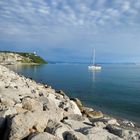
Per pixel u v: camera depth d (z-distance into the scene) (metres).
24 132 9.62
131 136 13.98
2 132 10.20
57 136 10.26
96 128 12.98
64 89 64.06
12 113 11.38
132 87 74.31
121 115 34.53
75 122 14.30
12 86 24.66
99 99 49.16
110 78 111.00
